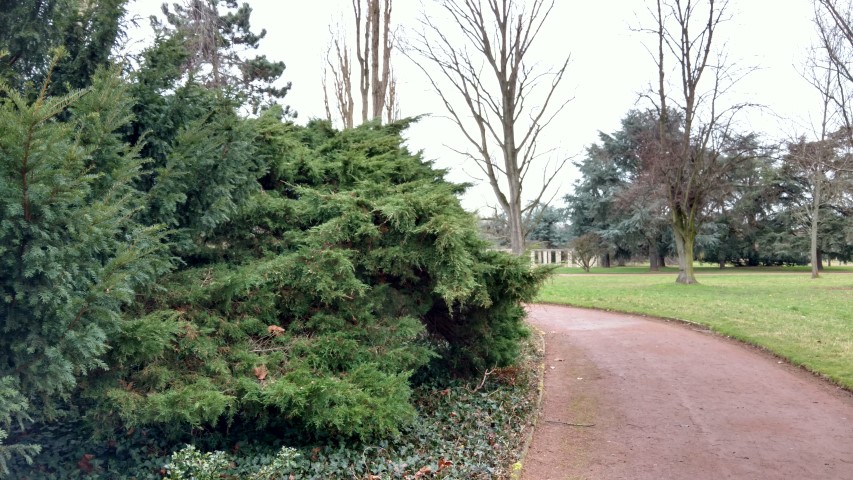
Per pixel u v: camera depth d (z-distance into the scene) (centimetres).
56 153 358
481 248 799
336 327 630
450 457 576
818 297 2219
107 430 467
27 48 481
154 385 474
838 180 3438
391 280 741
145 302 517
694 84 2725
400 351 646
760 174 5209
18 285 349
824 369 991
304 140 933
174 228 555
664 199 3491
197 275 575
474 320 837
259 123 683
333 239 632
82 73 526
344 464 519
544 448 659
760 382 950
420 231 654
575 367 1082
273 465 454
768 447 656
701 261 6219
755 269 5609
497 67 1886
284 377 518
